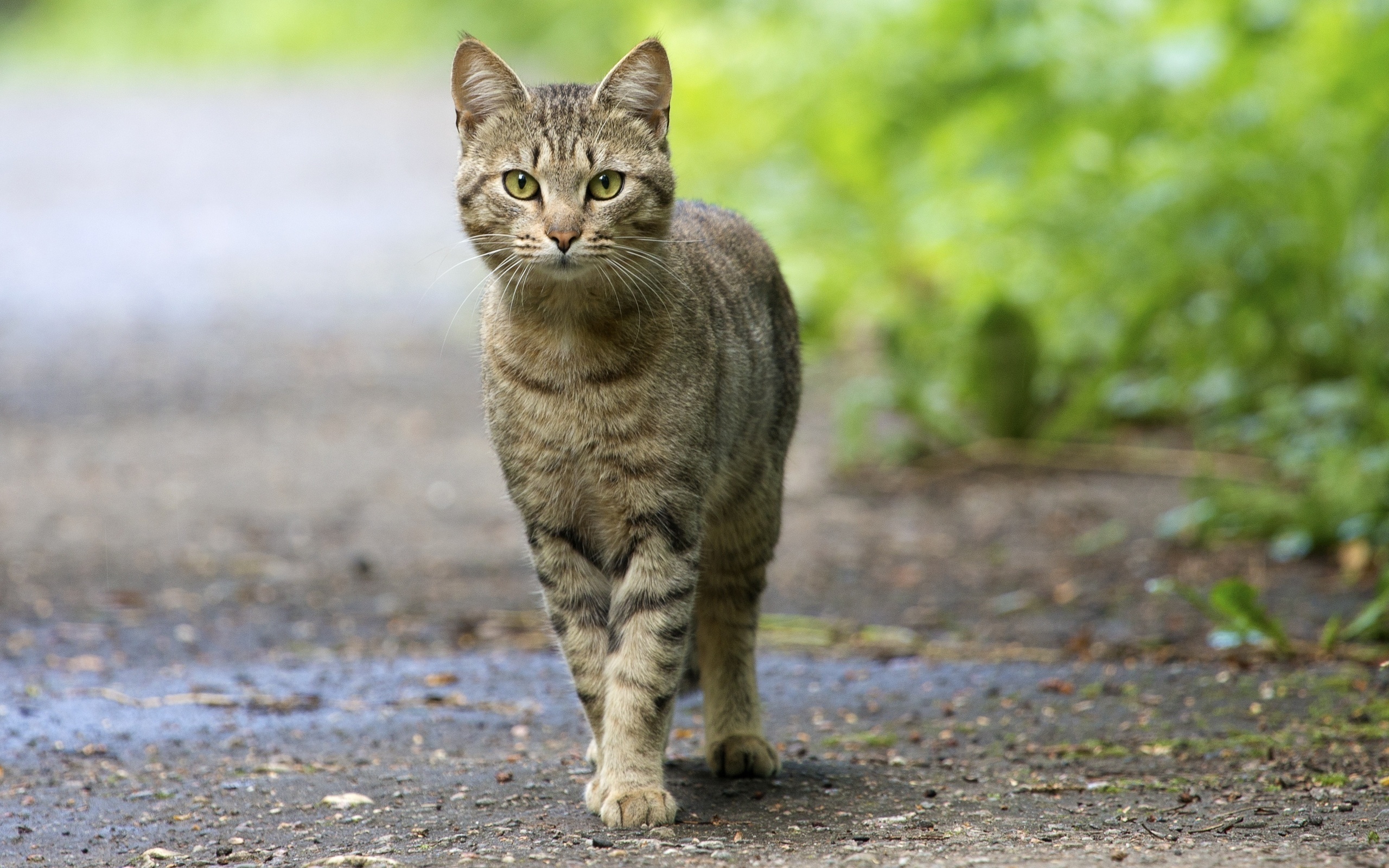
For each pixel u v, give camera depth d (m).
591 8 31.03
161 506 11.45
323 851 5.41
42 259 21.38
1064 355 13.24
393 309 18.59
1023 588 9.54
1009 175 14.91
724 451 6.49
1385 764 6.24
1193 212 12.40
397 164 28.19
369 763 6.60
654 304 6.14
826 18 18.39
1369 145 11.77
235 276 20.34
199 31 46.34
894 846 5.34
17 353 16.36
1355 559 9.46
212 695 7.59
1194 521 10.23
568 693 7.73
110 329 17.53
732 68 19.12
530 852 5.35
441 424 13.98
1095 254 13.41
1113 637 8.51
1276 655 7.95
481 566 10.18
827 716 7.38
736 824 5.75
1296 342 12.20
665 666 6.07
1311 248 11.88
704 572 6.74
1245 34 13.09
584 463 6.15
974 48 15.34
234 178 27.27
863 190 15.90
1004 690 7.66
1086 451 12.42
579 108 6.34
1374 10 11.98
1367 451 10.23
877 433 13.14
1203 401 12.73
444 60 41.28
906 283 15.46
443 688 7.82
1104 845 5.25
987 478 12.05
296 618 9.05
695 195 17.91
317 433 13.64
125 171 27.98
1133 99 13.52
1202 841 5.29
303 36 45.00
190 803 6.04
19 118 35.12
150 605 9.21
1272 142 12.12
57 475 12.20
